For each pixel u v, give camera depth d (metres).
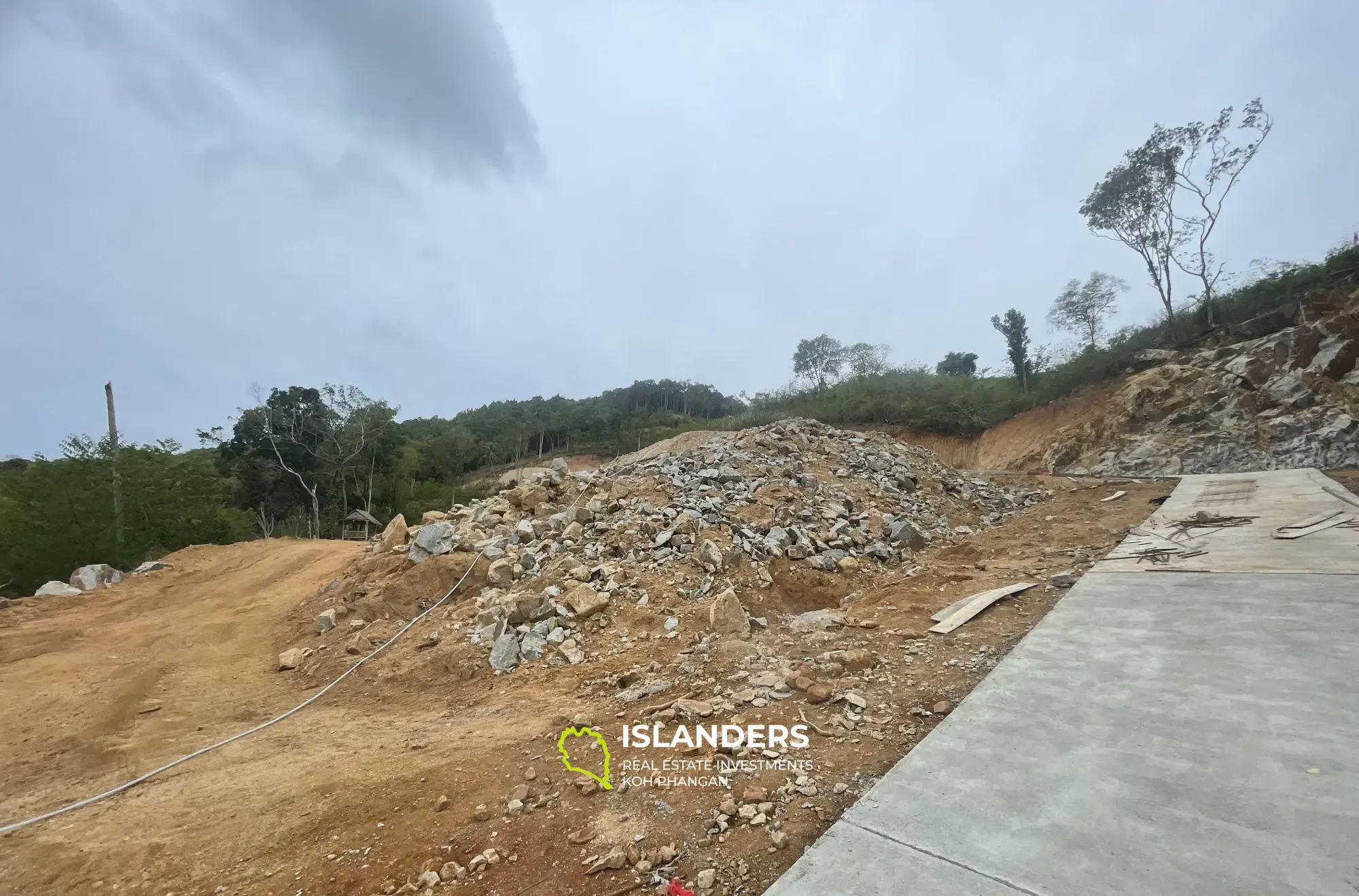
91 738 6.32
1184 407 20.69
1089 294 32.12
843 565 9.08
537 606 7.56
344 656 7.93
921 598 7.12
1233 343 21.92
